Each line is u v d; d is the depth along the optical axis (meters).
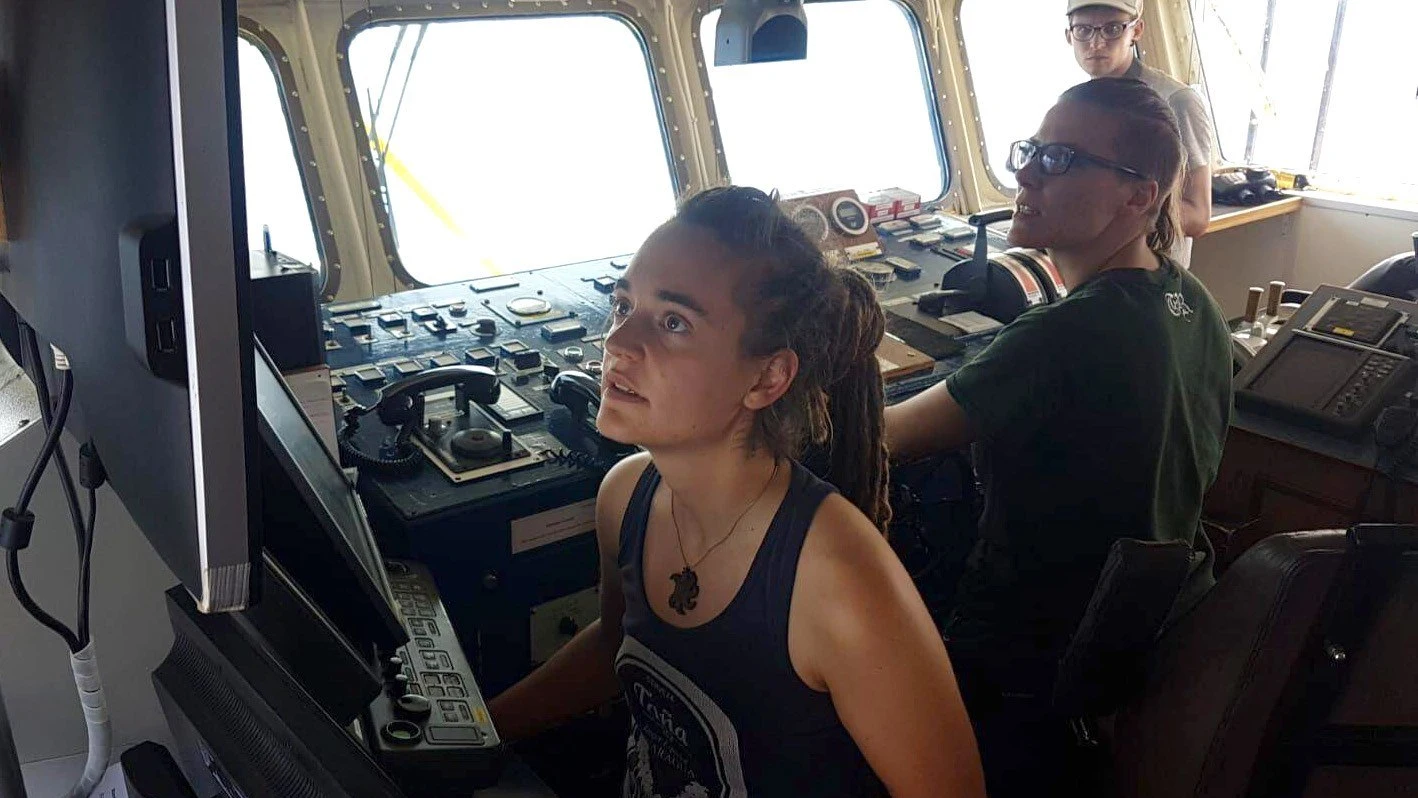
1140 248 1.88
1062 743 1.73
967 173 3.78
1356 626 1.31
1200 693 1.43
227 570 0.60
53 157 0.71
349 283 2.67
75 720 1.63
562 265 2.70
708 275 1.02
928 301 2.47
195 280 0.54
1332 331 2.42
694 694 1.15
